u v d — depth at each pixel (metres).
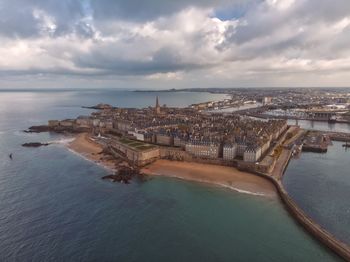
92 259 139.00
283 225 169.75
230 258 140.12
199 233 161.75
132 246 149.38
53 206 194.88
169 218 178.88
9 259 138.12
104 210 189.50
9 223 171.25
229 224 171.25
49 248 147.00
